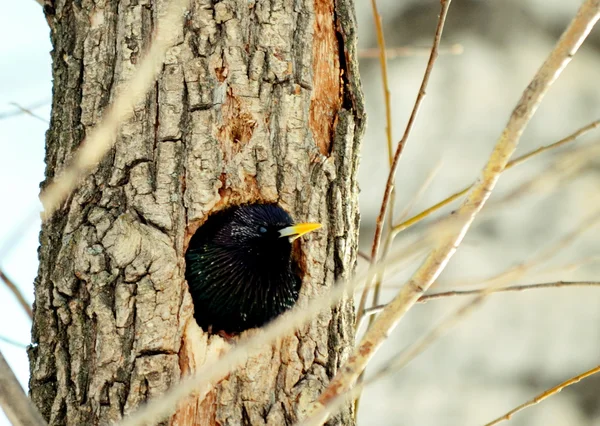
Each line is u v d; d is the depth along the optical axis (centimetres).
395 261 689
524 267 832
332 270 1077
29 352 1027
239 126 1070
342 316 1062
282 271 1170
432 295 1071
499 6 1677
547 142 1673
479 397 1606
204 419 987
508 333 1642
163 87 1055
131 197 1025
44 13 1152
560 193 1648
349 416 1038
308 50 1102
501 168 754
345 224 1090
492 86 1673
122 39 1072
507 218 1644
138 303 986
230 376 1001
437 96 1670
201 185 1037
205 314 1189
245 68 1074
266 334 673
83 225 1017
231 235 1168
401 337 1598
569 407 1628
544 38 1691
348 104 1121
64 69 1104
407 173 1647
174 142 1045
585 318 1653
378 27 1205
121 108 696
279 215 1073
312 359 1030
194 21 1074
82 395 980
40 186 1078
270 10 1094
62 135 1076
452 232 743
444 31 1681
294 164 1076
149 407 655
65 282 1001
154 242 1000
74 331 995
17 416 689
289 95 1083
